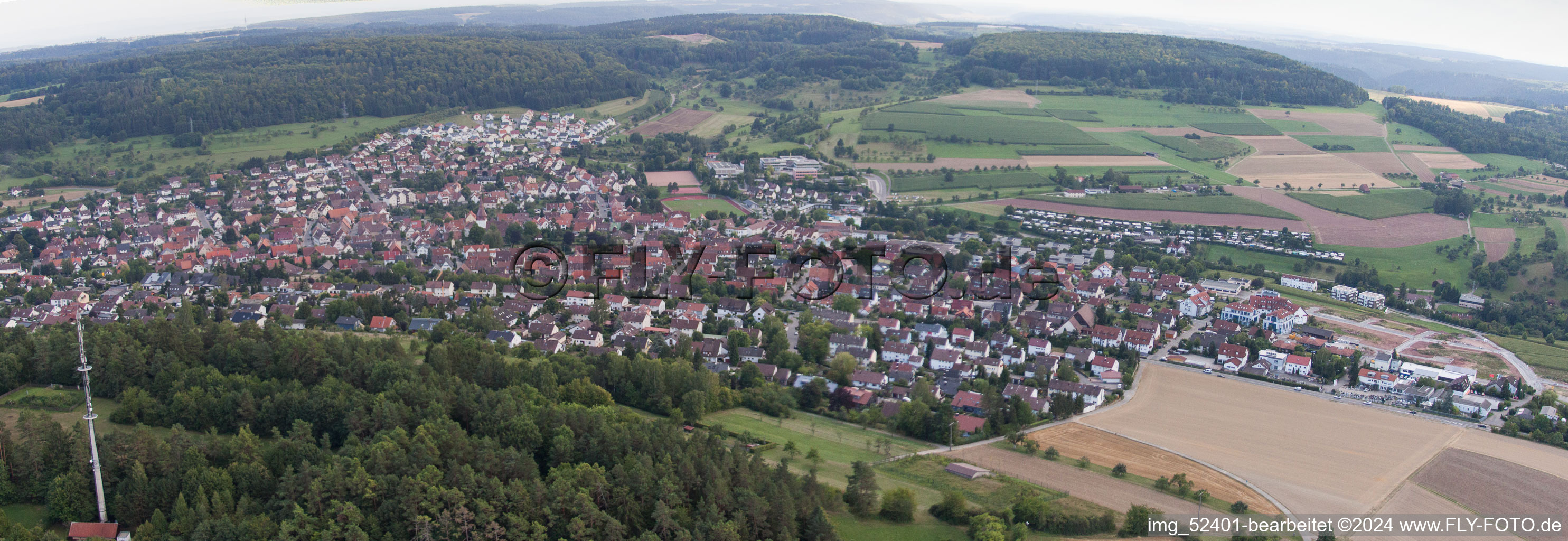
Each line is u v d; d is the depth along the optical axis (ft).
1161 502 570.46
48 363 645.10
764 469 526.16
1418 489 616.39
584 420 549.13
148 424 584.40
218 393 594.24
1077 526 523.29
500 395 586.86
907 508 524.52
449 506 469.57
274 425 572.10
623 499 480.23
